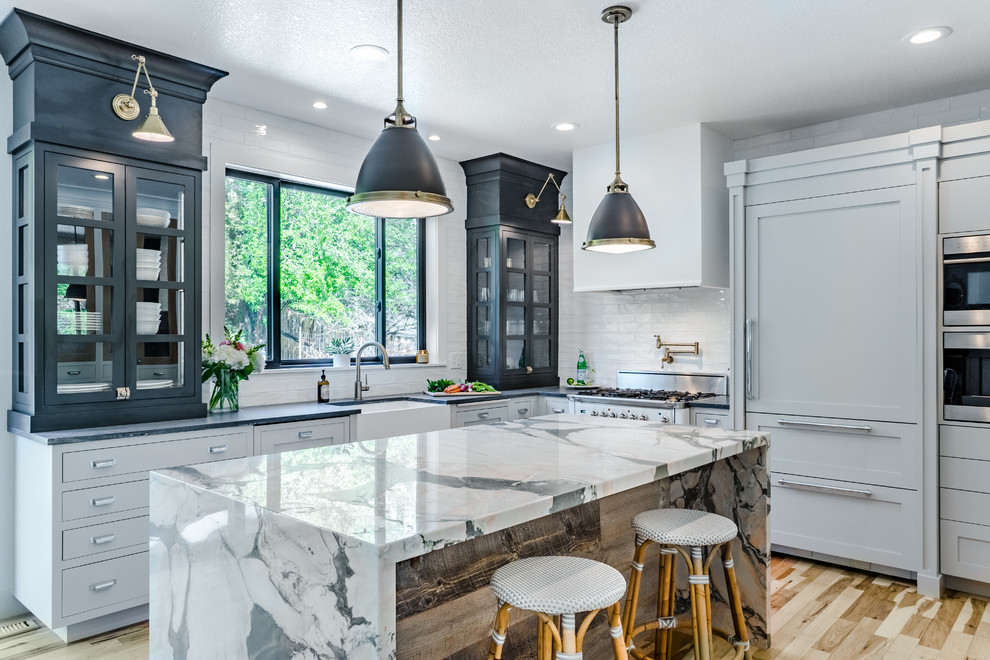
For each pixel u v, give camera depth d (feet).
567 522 7.32
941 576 10.79
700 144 13.89
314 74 11.28
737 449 7.93
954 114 12.50
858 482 11.67
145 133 9.05
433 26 9.56
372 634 4.11
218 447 10.45
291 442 11.48
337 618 4.40
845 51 10.49
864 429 11.53
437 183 6.96
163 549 6.29
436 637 5.79
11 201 10.04
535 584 5.47
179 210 10.78
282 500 5.23
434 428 14.02
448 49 10.33
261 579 5.09
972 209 10.57
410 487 5.65
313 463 6.72
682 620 9.15
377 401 14.51
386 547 4.11
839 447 11.89
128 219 10.16
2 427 9.98
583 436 8.46
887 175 11.40
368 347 15.67
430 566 5.73
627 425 9.49
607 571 5.80
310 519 4.67
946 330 10.79
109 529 9.35
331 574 4.43
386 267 16.14
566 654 5.24
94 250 9.84
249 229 13.65
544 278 17.90
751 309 12.93
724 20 9.41
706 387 15.39
